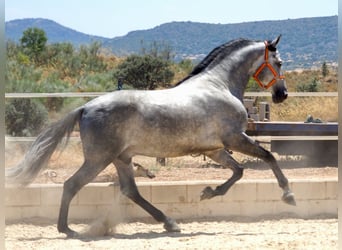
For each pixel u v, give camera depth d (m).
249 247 8.12
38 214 10.44
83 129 9.16
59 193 10.45
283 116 25.48
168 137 9.28
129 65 35.22
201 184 10.67
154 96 9.37
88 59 42.56
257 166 14.35
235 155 15.62
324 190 11.01
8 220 10.31
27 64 37.59
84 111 9.24
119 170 9.62
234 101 9.66
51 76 32.38
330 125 14.61
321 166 14.55
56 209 10.47
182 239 8.83
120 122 9.12
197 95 9.51
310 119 15.66
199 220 10.60
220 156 9.88
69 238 9.09
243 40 10.18
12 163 13.70
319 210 11.00
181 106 9.34
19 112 17.80
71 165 13.68
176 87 9.67
